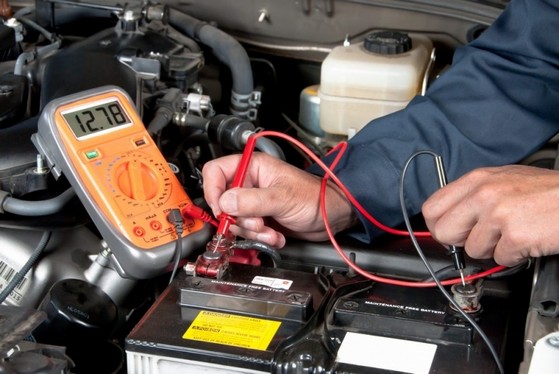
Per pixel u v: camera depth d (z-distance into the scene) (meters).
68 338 1.16
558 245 1.07
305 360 0.99
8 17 1.80
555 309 1.01
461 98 1.45
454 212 1.12
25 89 1.44
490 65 1.47
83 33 1.90
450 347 1.02
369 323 1.06
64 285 1.20
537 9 1.46
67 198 1.25
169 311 1.09
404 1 1.76
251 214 1.22
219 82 1.76
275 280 1.14
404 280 1.22
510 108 1.43
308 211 1.27
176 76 1.56
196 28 1.78
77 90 1.37
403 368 0.99
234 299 1.09
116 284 1.25
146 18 1.68
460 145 1.40
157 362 1.04
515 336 1.15
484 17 1.72
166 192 1.22
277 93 1.89
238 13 1.88
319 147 1.71
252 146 1.27
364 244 1.31
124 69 1.42
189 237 1.19
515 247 1.09
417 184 1.38
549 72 1.45
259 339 1.04
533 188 1.10
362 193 1.35
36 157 1.27
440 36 1.78
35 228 1.25
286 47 1.86
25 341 1.02
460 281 1.12
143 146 1.25
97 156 1.20
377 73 1.58
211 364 1.02
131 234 1.16
